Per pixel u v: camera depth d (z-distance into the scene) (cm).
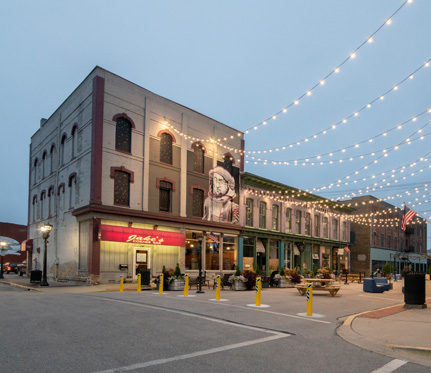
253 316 1113
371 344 796
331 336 882
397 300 1755
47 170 3055
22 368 558
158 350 686
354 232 5056
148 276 2136
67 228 2542
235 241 3128
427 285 2962
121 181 2366
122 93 2419
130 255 2355
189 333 839
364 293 2116
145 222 2431
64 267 2528
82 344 707
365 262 4912
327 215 4406
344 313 1272
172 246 2592
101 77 2325
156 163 2558
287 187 3619
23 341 716
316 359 672
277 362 641
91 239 2188
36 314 1020
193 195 2811
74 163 2506
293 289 2364
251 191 3316
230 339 800
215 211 2941
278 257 3588
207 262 2841
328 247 4412
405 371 616
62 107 2811
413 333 892
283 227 3638
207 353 679
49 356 622
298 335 874
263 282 2325
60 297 1475
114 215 2273
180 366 595
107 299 1423
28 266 3362
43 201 3089
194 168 2844
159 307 1229
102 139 2283
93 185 2206
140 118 2505
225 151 3106
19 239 5272
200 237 1933
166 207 2609
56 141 2888
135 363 602
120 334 802
